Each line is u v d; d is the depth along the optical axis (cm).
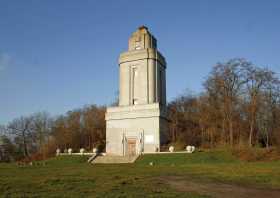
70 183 2108
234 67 6444
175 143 6125
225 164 4022
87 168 3575
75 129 8906
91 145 8100
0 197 1569
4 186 1959
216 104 6738
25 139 10200
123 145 6038
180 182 2256
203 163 4438
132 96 6319
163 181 2286
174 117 7844
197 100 8050
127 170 3225
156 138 5822
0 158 9844
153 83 6244
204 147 6378
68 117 9338
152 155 5188
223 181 2350
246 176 2597
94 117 8956
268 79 6378
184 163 4597
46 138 10194
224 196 1723
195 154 4969
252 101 6338
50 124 10262
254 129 6681
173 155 5034
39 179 2367
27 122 10294
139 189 1855
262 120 6788
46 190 1805
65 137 8712
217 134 6794
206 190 1916
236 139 6600
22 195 1627
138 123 6000
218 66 6550
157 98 6253
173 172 2994
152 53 6312
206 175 2719
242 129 6631
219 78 6438
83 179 2322
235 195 1769
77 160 5356
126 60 6444
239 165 3766
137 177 2494
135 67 6391
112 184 2042
